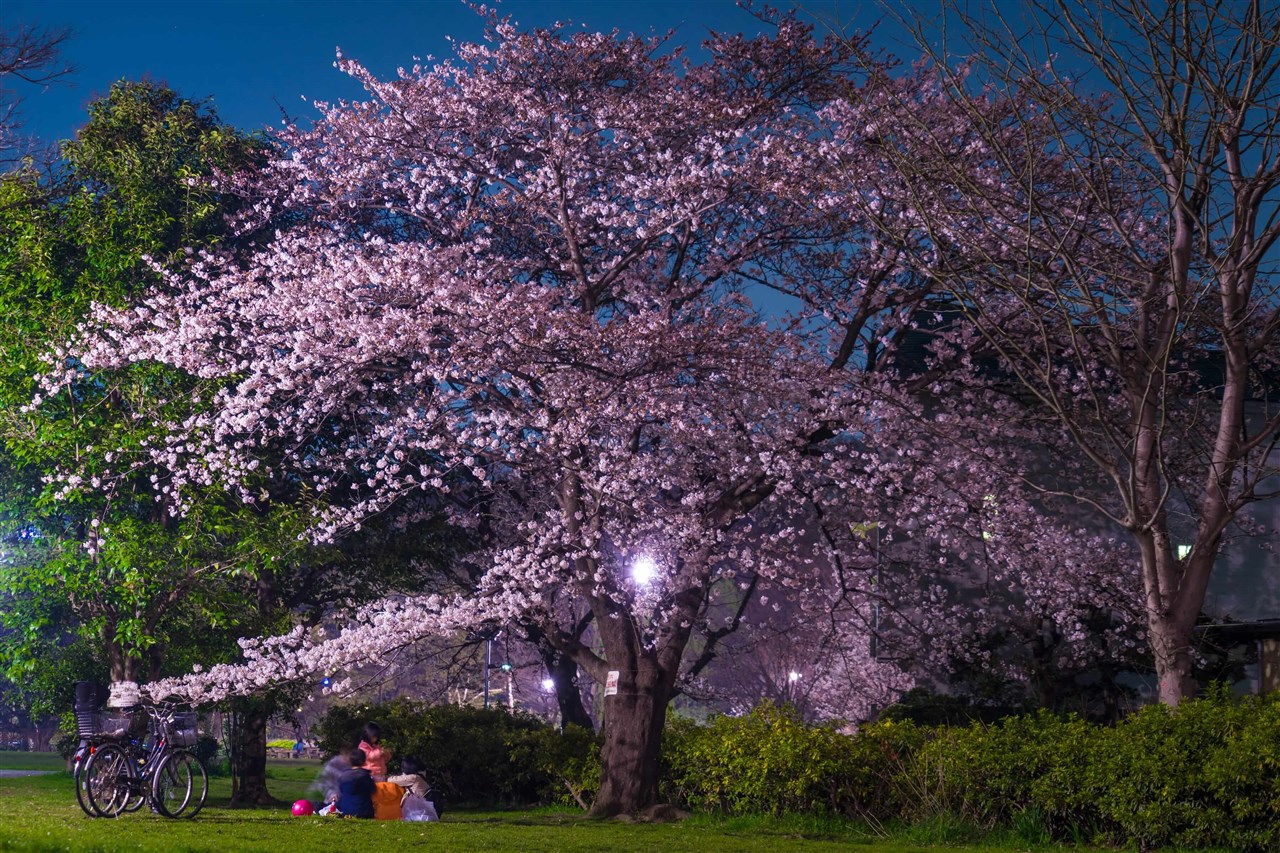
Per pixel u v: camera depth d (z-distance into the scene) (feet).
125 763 40.78
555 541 55.42
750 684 104.78
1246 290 43.09
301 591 73.77
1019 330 55.93
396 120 60.34
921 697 73.15
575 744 64.34
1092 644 65.46
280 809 62.44
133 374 60.08
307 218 70.54
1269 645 61.67
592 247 62.75
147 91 72.69
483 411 55.57
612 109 57.16
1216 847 35.40
